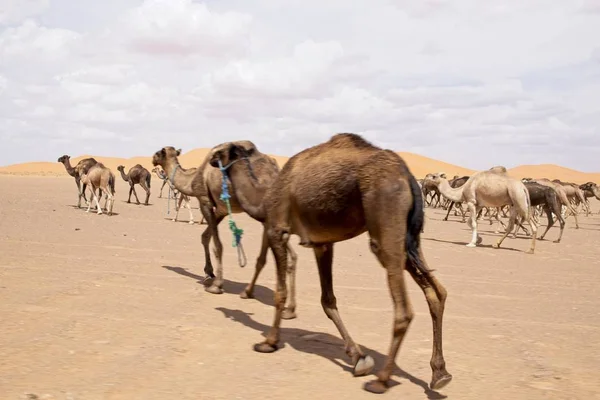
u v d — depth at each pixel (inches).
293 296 325.4
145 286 391.5
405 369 239.8
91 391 198.4
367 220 215.8
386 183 211.2
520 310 370.0
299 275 471.2
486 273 526.9
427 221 1193.4
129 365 227.8
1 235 637.3
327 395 206.1
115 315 307.4
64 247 565.9
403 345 276.4
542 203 923.4
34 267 441.1
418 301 390.3
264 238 364.8
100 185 1011.9
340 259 585.3
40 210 1021.8
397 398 206.2
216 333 282.7
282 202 253.1
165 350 249.9
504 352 269.4
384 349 267.7
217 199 381.7
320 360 247.9
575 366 250.4
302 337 284.4
